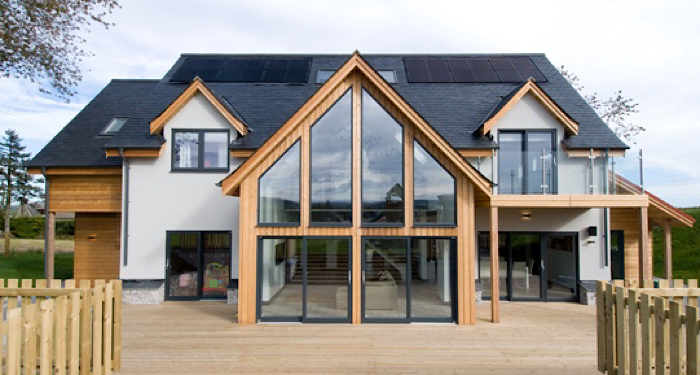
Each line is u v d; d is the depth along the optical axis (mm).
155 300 11055
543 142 11328
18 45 12250
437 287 8938
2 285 5535
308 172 9023
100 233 12766
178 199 11398
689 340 4074
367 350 7062
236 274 11281
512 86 13422
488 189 8805
